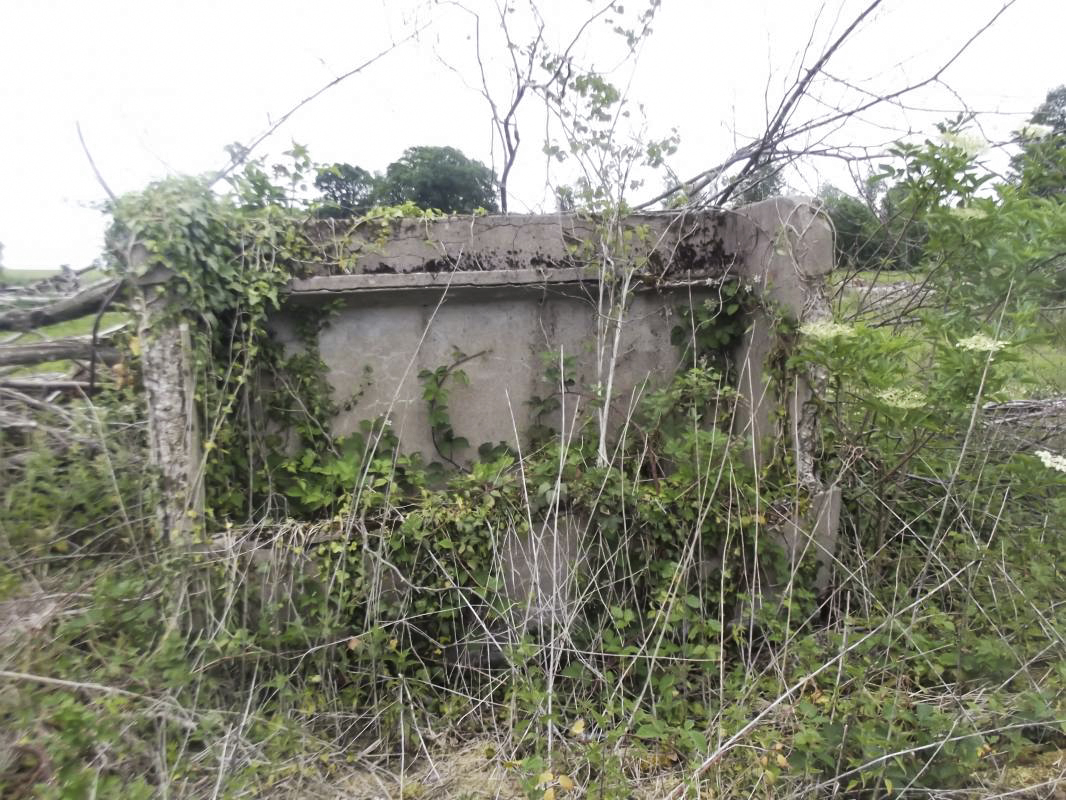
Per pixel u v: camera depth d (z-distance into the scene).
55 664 2.49
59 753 2.14
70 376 4.45
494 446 3.80
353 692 2.87
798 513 3.21
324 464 3.51
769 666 2.69
